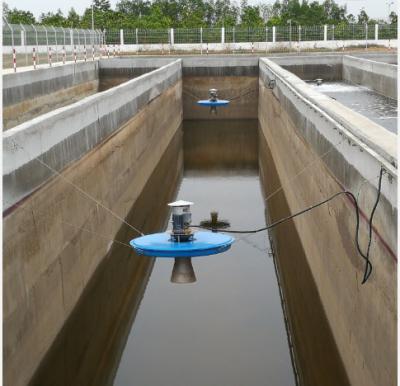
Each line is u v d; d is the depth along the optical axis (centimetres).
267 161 2970
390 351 824
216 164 3088
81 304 1448
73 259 1385
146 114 2584
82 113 1520
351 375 1058
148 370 1195
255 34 5838
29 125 1152
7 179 1023
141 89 2467
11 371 998
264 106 3516
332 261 1249
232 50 5753
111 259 1775
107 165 1797
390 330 827
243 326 1366
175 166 3047
